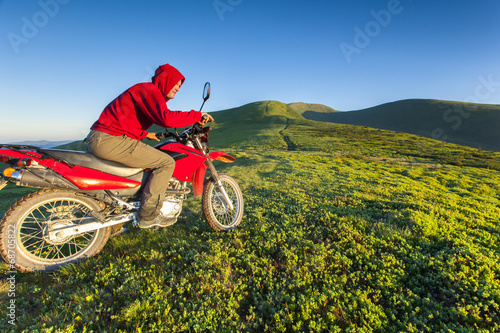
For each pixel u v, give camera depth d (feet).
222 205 13.84
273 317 7.86
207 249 11.40
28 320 7.45
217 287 8.97
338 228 13.64
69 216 9.92
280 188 24.97
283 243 12.07
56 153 8.91
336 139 179.83
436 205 19.66
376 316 7.89
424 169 62.80
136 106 9.48
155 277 9.34
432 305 8.46
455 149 158.20
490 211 20.15
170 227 14.03
